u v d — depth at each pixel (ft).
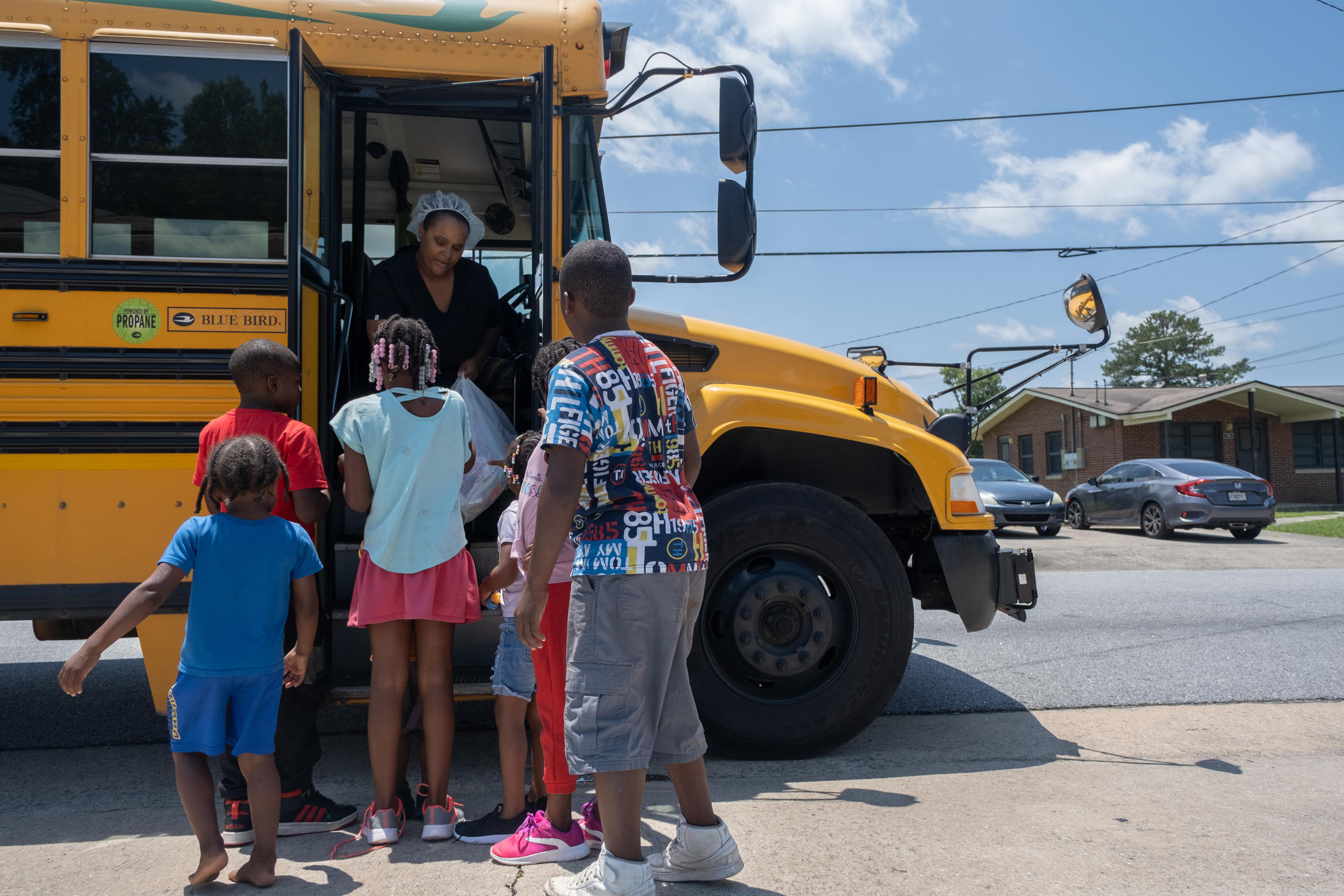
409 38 13.26
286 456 10.47
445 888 9.13
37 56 12.36
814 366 15.70
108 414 12.19
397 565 10.37
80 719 16.76
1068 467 104.73
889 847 10.05
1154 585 33.83
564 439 8.06
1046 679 18.75
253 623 9.22
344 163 16.61
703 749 8.98
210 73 12.69
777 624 13.94
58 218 12.24
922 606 17.24
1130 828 10.59
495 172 17.61
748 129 13.41
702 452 14.12
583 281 8.87
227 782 10.38
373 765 10.49
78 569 12.07
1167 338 244.22
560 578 9.93
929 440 14.87
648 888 8.33
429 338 11.00
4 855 10.15
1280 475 95.40
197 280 12.42
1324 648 21.63
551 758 9.84
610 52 15.30
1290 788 12.02
